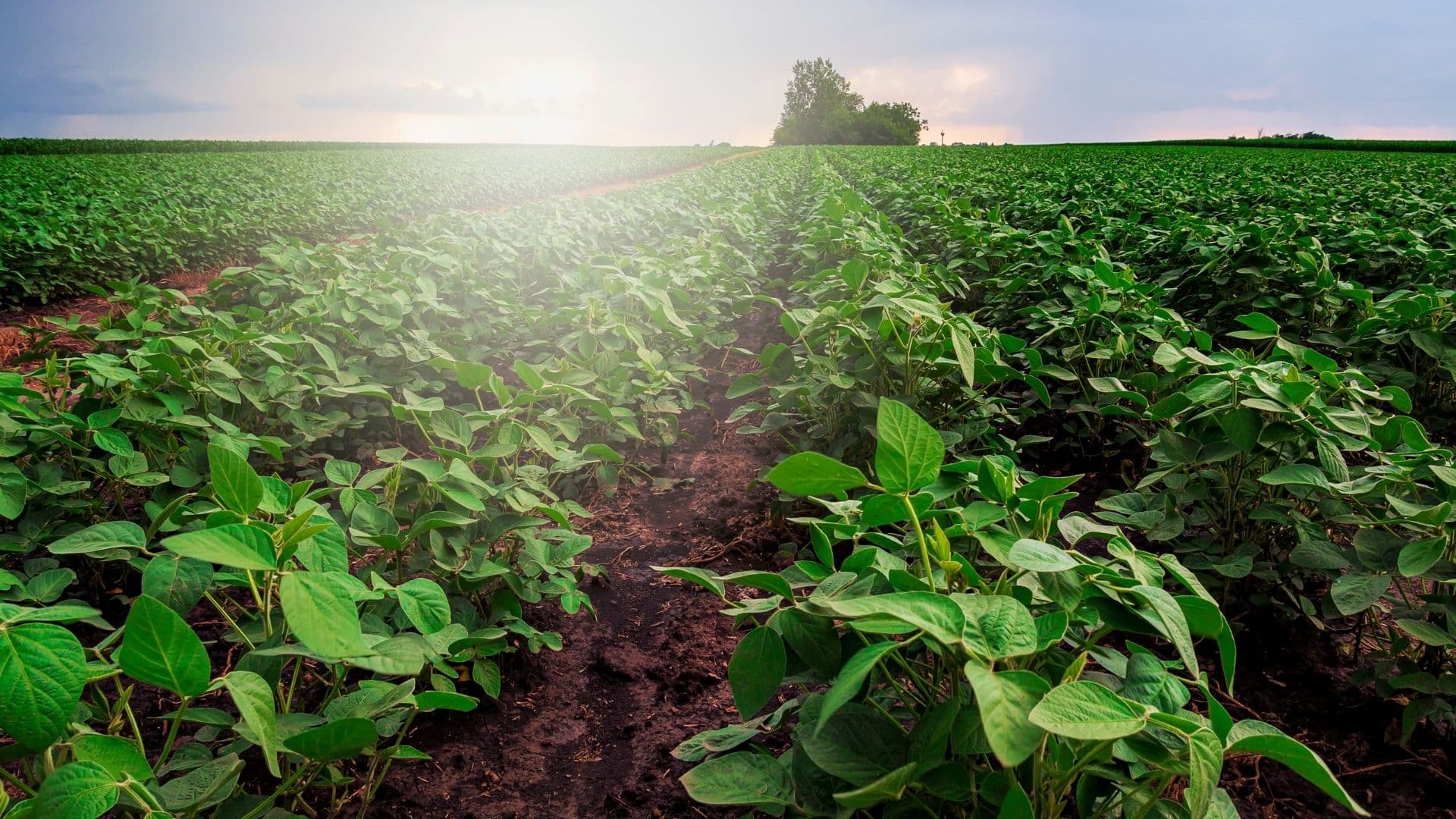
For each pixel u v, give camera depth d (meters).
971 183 14.68
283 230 13.01
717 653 2.90
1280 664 2.68
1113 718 1.02
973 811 1.28
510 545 2.76
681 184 16.91
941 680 1.56
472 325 5.40
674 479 4.33
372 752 1.89
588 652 2.92
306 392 4.16
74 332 4.59
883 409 1.31
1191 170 20.28
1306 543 2.24
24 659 1.13
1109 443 4.25
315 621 1.17
